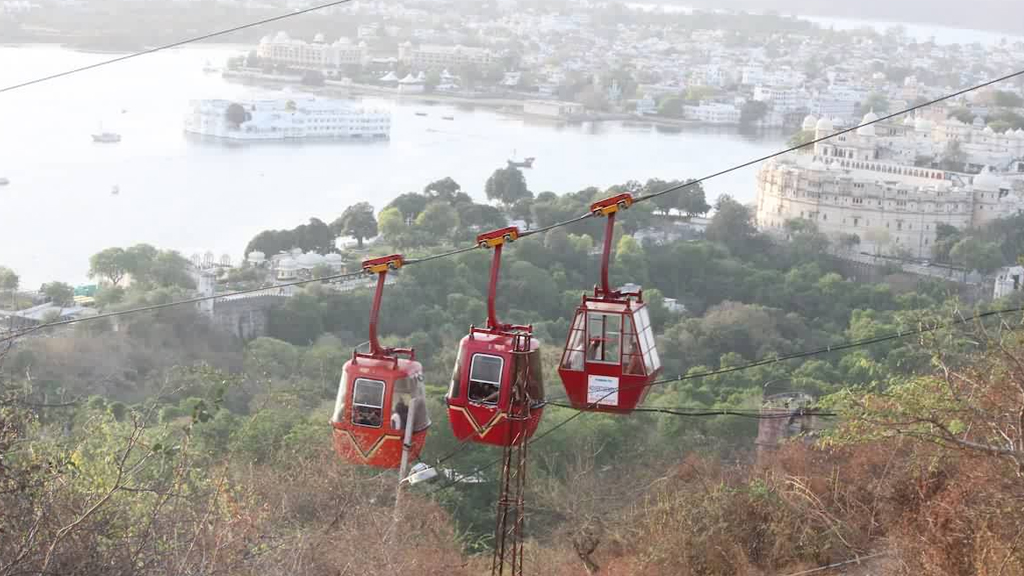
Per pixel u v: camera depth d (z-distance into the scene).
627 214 173.38
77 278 152.88
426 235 166.62
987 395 23.59
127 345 97.19
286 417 49.28
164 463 24.16
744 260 161.25
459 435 23.38
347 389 23.95
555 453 55.75
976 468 23.44
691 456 43.84
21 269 155.50
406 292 123.38
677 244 154.50
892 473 29.75
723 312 120.62
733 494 32.31
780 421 40.28
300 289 123.31
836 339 118.00
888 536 27.45
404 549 30.34
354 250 163.88
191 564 19.36
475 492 51.03
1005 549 21.86
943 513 24.25
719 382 85.06
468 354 23.00
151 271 133.00
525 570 35.78
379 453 23.89
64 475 20.02
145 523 19.92
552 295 129.75
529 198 191.38
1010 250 178.38
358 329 118.06
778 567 29.92
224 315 115.25
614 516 38.91
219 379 26.12
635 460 56.09
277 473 36.66
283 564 22.61
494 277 23.17
